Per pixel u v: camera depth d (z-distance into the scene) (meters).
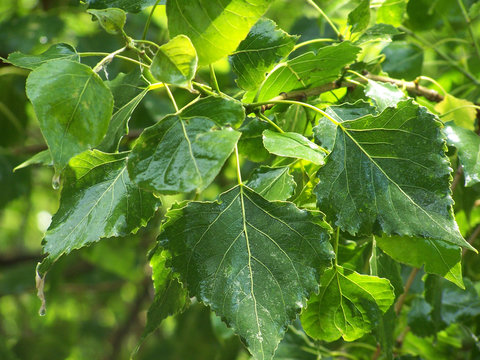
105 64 0.40
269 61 0.43
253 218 0.38
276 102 0.42
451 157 0.52
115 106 0.44
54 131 0.36
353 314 0.43
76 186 0.41
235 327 0.37
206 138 0.35
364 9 0.47
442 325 0.57
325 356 0.57
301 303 0.37
